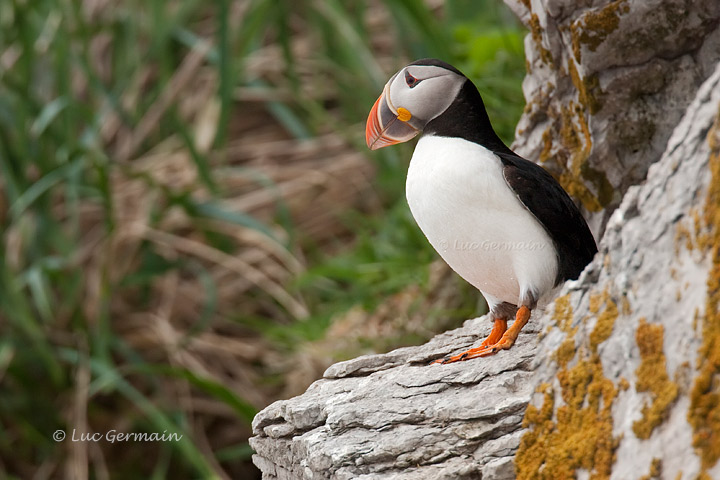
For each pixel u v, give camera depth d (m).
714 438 3.91
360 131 14.09
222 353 13.19
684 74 6.28
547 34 6.68
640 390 4.37
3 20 14.09
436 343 6.71
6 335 13.06
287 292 13.13
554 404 4.82
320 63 14.77
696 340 4.13
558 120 7.16
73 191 12.53
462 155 6.00
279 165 14.78
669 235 4.47
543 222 5.89
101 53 15.31
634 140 6.48
